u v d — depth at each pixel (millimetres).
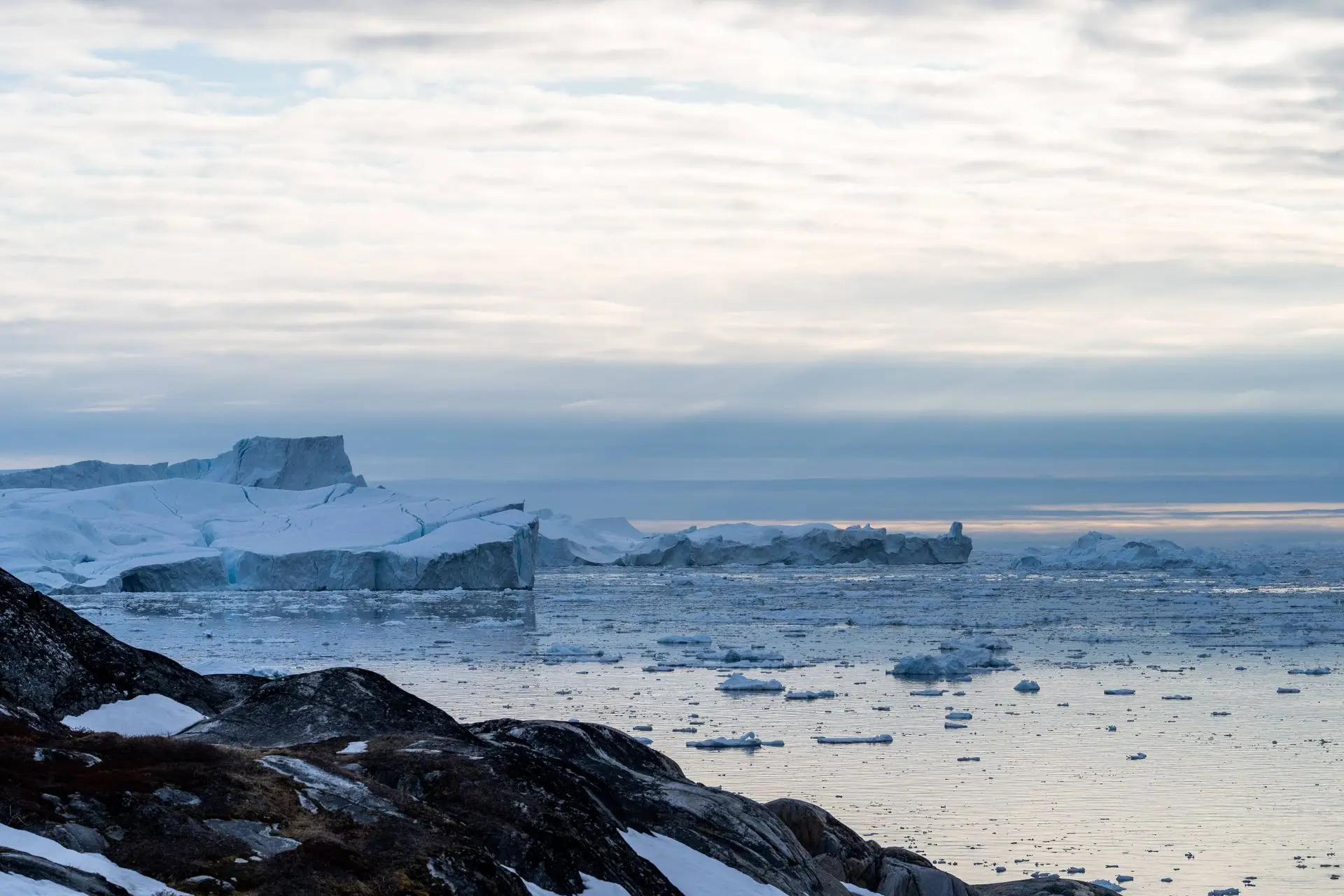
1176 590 181750
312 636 119812
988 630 124312
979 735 66000
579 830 25828
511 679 88375
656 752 34781
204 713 32594
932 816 48906
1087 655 102312
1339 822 48219
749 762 58812
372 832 22156
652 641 115688
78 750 22484
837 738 64312
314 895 19531
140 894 18250
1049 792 52969
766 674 91375
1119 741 64438
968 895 32719
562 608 155625
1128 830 47094
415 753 27500
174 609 148750
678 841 29547
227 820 21156
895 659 100250
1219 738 65062
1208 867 42656
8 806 19344
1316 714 72750
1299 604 153250
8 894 15914
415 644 112625
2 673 29766
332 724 30453
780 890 28859
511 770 27156
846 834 34312
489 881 21938
